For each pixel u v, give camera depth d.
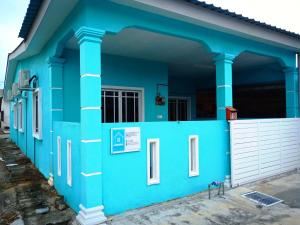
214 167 5.12
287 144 6.47
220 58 5.41
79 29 3.71
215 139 5.16
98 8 3.71
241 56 7.00
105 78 6.40
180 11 4.28
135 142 4.07
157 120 7.32
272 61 7.69
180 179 4.62
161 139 4.39
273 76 8.23
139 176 4.12
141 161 4.15
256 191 4.96
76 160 3.99
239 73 9.23
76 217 3.72
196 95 11.09
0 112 23.95
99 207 3.60
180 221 3.67
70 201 4.28
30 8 4.39
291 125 6.63
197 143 4.87
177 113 10.52
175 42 5.53
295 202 4.41
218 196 4.68
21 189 5.27
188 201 4.43
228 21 5.00
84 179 3.59
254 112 9.51
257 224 3.59
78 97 5.61
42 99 6.13
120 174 3.92
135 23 4.09
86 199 3.54
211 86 10.38
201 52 6.42
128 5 3.90
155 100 7.30
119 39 5.26
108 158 3.81
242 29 5.29
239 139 5.35
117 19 3.89
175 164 4.56
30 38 5.54
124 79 6.73
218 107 5.48
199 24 4.78
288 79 7.12
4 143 12.27
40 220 3.81
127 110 6.87
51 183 5.32
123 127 3.95
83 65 3.66
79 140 3.85
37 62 6.60
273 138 6.10
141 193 4.14
